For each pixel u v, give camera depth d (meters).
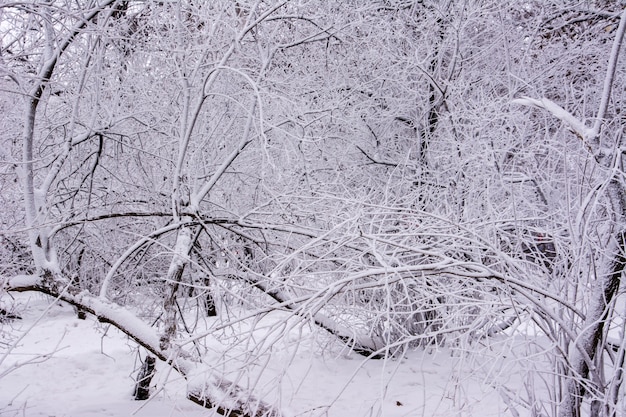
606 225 3.58
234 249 6.65
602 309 3.41
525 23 7.70
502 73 7.28
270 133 6.32
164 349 4.88
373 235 3.73
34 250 5.16
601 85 6.79
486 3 7.22
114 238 6.59
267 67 6.16
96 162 5.82
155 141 6.34
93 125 5.64
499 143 5.64
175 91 6.04
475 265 3.50
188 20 6.12
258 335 7.74
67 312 11.30
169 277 5.21
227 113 6.39
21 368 7.55
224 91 6.17
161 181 6.49
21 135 5.98
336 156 6.86
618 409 3.18
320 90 6.81
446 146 7.15
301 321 3.44
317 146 6.45
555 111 3.44
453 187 6.27
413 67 7.17
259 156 6.28
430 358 6.75
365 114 7.22
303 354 7.33
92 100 6.08
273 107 6.34
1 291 5.10
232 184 6.59
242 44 6.07
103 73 5.64
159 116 6.07
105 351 8.34
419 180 6.55
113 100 5.93
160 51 5.82
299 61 6.91
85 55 5.38
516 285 3.53
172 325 4.99
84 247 6.54
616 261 3.32
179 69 5.41
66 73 5.56
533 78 6.24
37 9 4.94
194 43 5.58
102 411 5.64
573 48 7.34
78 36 5.30
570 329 3.62
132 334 5.01
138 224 6.70
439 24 7.16
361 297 6.20
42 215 5.21
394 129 7.70
